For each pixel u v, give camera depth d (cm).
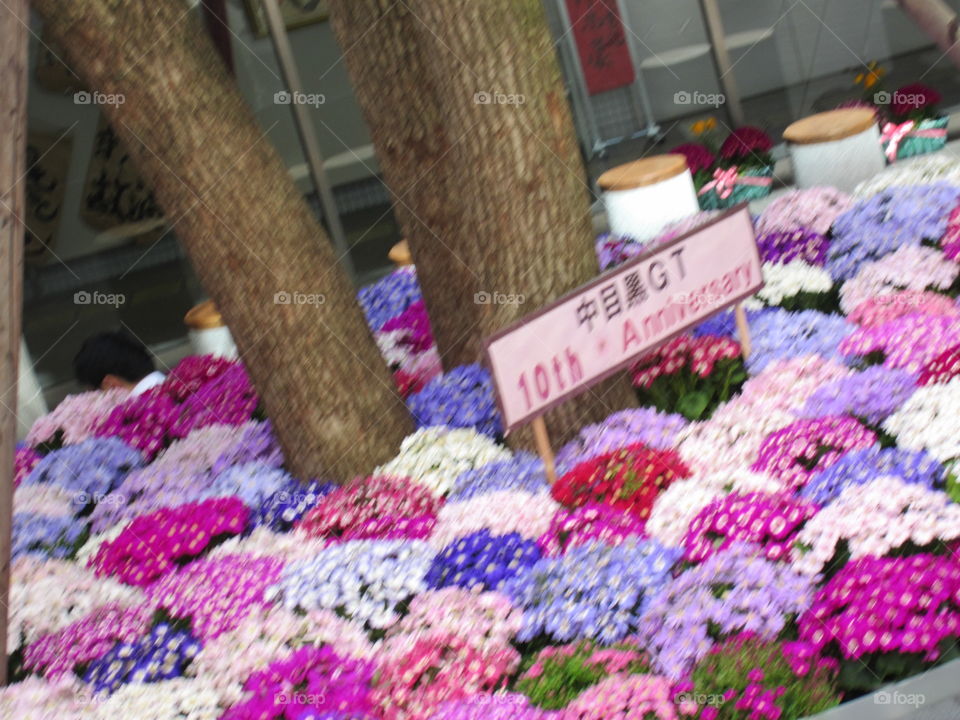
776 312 431
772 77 704
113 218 690
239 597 329
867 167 566
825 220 489
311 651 298
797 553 304
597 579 305
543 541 329
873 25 693
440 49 358
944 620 276
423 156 426
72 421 503
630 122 708
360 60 425
